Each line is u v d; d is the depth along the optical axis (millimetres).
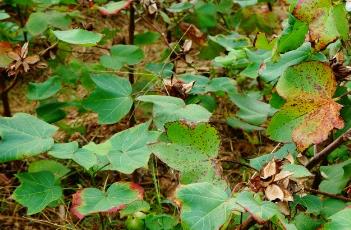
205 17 1873
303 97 951
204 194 905
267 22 1954
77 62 1598
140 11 1662
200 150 1031
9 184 1539
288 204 953
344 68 1064
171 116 1148
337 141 1081
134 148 1118
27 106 1840
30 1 1603
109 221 1354
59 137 1720
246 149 1705
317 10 923
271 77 1101
